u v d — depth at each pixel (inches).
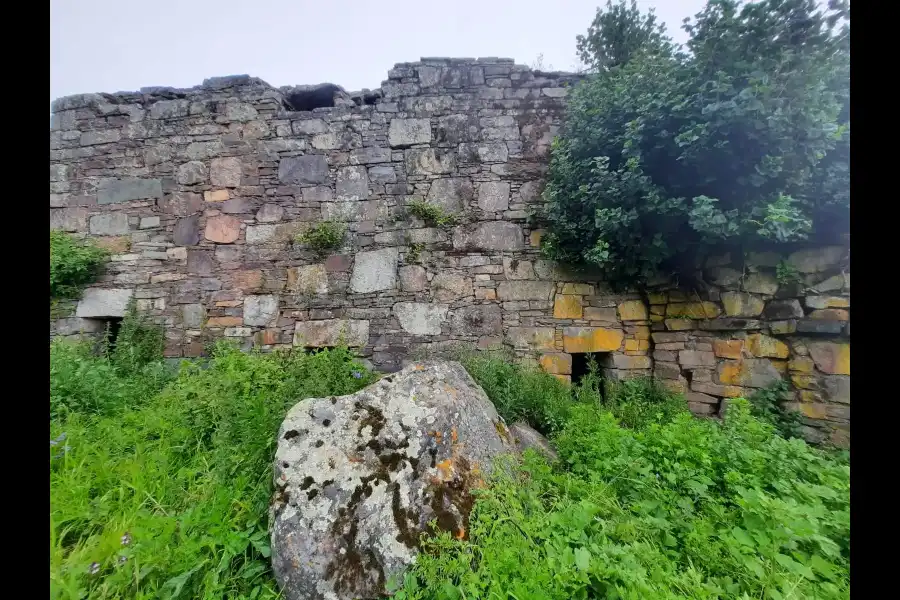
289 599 55.0
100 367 122.6
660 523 63.1
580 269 152.3
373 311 156.7
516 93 159.9
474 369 133.7
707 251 129.6
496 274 155.6
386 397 83.1
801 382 122.0
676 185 121.1
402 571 55.2
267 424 86.4
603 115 134.4
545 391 131.6
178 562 54.6
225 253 162.2
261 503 68.9
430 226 158.6
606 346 148.6
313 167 162.2
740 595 51.3
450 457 71.6
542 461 79.0
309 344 156.6
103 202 166.2
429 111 161.0
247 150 164.1
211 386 108.5
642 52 145.2
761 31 104.0
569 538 57.3
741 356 130.7
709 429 103.4
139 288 162.7
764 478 77.1
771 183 112.0
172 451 85.0
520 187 158.2
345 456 70.6
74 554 49.4
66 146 168.6
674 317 141.4
